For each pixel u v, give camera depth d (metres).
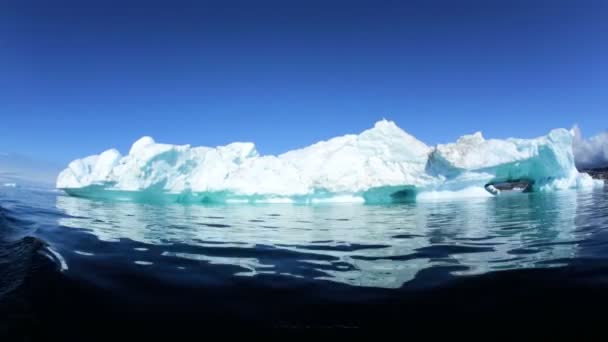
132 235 9.02
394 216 13.77
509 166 23.12
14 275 5.27
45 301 4.44
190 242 8.22
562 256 5.94
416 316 4.05
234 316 4.15
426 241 8.12
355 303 4.40
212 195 22.42
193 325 3.97
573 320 3.83
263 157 23.23
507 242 7.48
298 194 21.17
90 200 21.19
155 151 20.34
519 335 3.63
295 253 7.09
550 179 25.58
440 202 20.47
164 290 4.89
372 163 22.39
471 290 4.63
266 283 5.14
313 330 3.83
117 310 4.29
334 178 21.98
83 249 7.13
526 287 4.62
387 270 5.69
